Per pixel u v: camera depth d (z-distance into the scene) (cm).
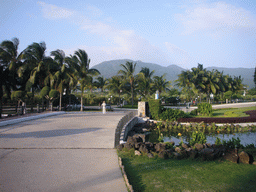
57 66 2503
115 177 386
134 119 1546
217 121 1414
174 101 4984
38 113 1816
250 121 1400
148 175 406
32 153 545
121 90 3994
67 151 570
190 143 727
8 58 2127
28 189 329
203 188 352
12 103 2473
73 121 1278
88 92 5059
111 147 620
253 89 8119
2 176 383
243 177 407
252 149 655
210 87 5059
